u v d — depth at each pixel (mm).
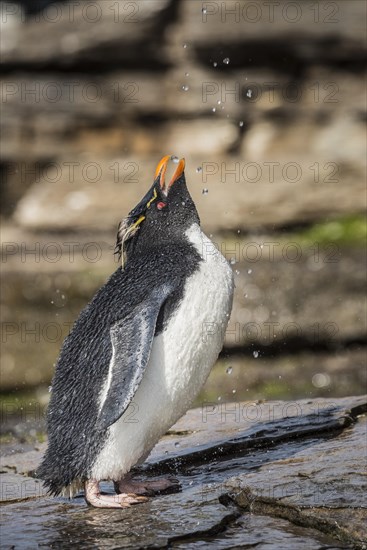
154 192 6949
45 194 16422
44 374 14039
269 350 13977
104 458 6289
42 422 11969
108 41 16844
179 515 6211
